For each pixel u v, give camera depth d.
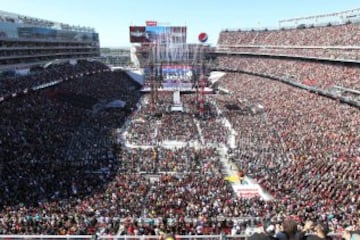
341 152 48.16
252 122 71.69
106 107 85.25
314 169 42.72
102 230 23.08
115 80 115.81
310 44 103.38
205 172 46.19
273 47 119.75
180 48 92.94
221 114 80.44
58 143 55.22
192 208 29.28
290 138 58.31
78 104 80.69
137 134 65.81
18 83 76.31
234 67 125.81
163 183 38.88
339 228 22.12
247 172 46.25
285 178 41.66
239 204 30.75
